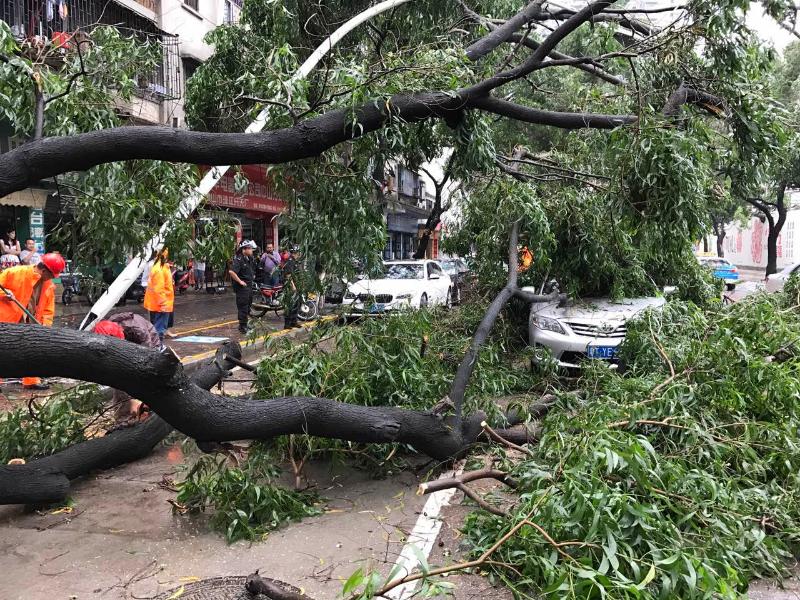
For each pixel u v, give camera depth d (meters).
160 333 10.66
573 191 7.44
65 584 3.26
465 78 4.79
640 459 3.20
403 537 3.82
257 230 23.83
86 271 5.06
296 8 8.88
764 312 5.16
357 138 4.22
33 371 3.09
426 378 5.66
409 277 14.88
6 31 4.19
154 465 5.15
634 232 4.86
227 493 3.93
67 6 12.06
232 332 12.70
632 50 5.10
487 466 4.92
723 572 2.99
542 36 9.69
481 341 5.81
